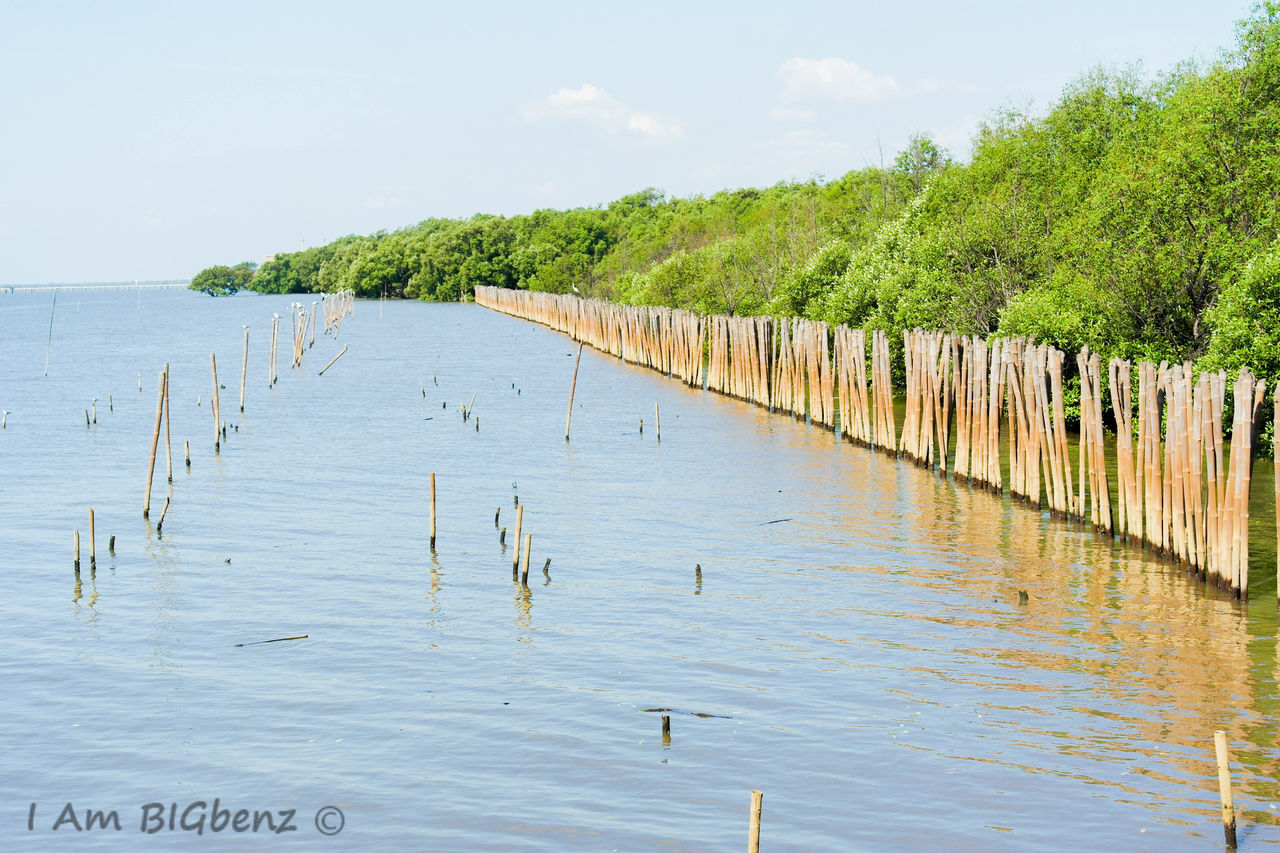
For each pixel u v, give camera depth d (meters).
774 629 24.11
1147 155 41.75
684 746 18.67
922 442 40.50
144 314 188.12
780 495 37.12
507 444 48.94
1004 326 42.84
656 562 29.56
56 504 37.53
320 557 30.70
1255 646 22.19
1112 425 42.91
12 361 91.12
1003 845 15.51
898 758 18.06
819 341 50.09
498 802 17.06
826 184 116.69
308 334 122.88
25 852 16.16
